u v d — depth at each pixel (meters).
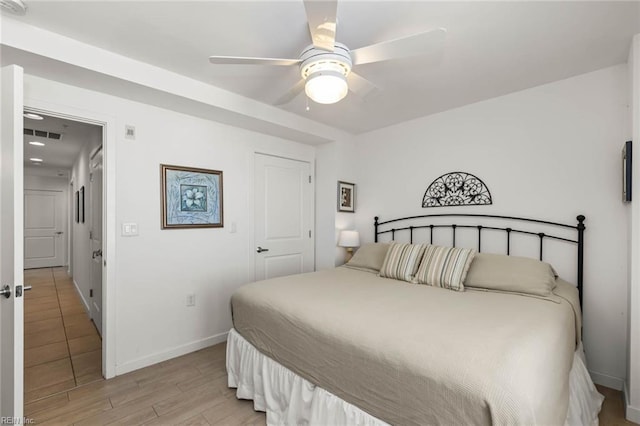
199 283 2.86
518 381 1.04
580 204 2.33
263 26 1.76
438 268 2.43
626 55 2.05
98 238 3.05
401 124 3.47
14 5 1.55
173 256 2.69
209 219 2.92
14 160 1.47
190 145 2.79
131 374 2.38
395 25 1.72
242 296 2.17
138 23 1.73
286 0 1.54
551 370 1.23
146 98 2.39
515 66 2.20
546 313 1.70
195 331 2.82
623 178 2.03
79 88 2.20
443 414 1.10
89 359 2.61
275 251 3.54
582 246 2.31
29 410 1.93
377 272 2.94
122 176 2.40
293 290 2.19
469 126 2.92
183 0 1.54
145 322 2.52
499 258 2.41
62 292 4.75
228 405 2.00
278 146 3.54
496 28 1.75
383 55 1.63
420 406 1.16
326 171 3.85
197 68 2.25
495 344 1.27
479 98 2.77
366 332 1.46
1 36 1.65
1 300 1.54
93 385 2.21
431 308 1.79
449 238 3.05
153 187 2.57
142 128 2.50
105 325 2.32
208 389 2.18
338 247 3.79
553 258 2.45
